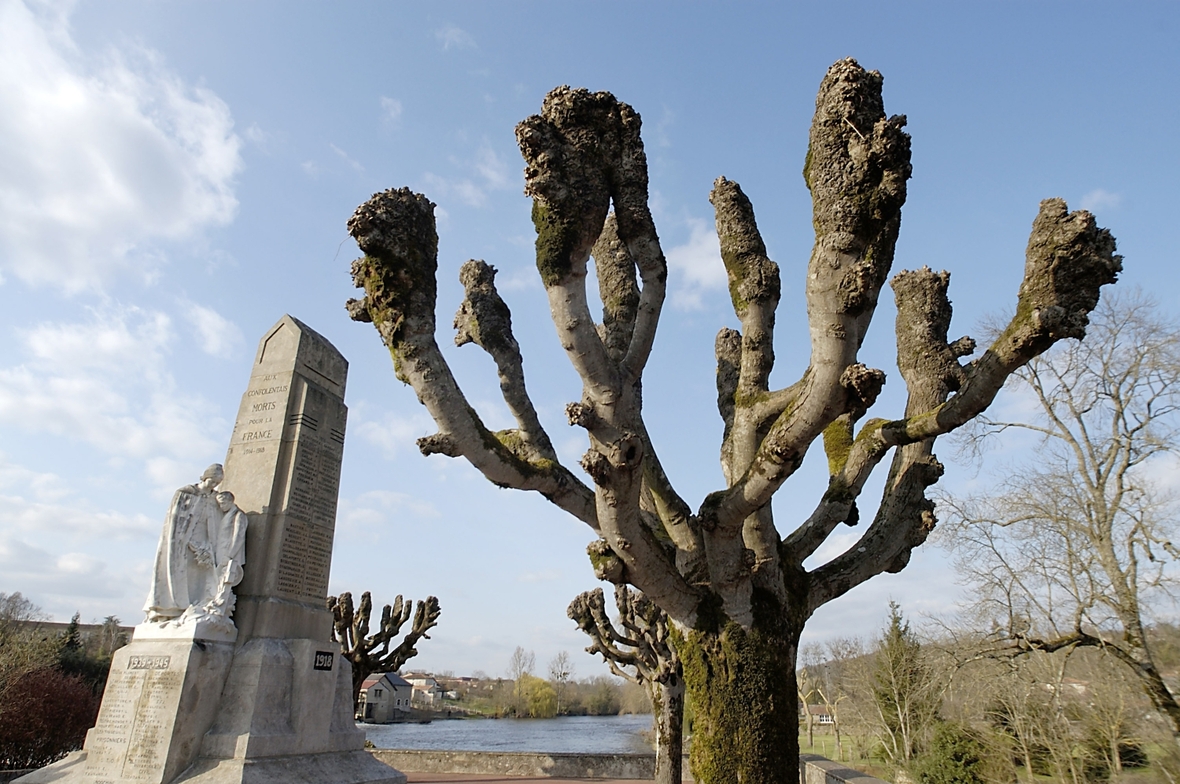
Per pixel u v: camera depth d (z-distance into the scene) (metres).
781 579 8.20
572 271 6.79
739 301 8.84
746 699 7.49
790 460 6.72
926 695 22.08
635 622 18.66
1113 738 17.67
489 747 38.50
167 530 9.55
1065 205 6.12
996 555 18.22
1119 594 16.77
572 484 8.15
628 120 7.81
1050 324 6.00
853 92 6.24
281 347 11.55
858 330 6.36
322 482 11.28
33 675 23.08
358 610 19.70
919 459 9.45
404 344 7.10
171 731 8.41
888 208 6.09
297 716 9.55
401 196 7.42
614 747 40.25
